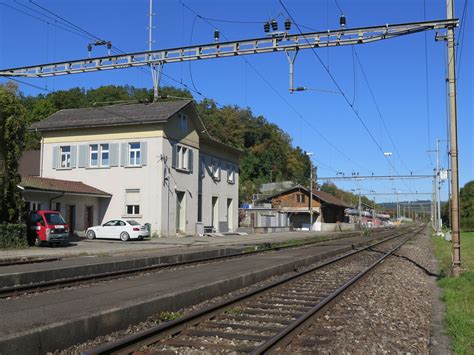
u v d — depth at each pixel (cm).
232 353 703
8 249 2450
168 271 1709
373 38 2030
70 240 3325
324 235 5200
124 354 677
